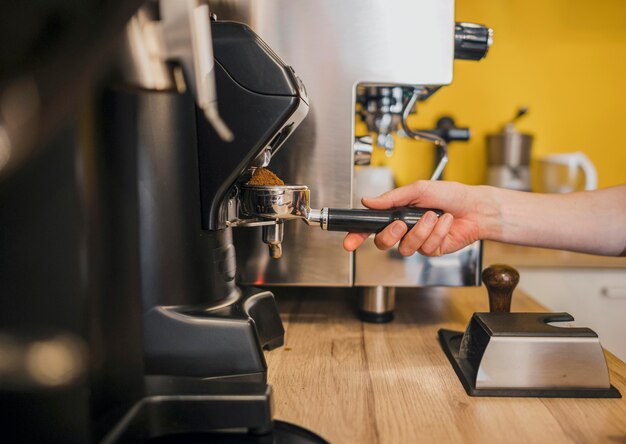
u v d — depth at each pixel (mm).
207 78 353
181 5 334
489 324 511
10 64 263
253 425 398
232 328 484
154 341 472
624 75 1532
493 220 659
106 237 338
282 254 706
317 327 713
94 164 324
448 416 441
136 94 381
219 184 483
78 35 275
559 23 1521
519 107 1545
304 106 500
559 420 435
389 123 770
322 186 687
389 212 550
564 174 1432
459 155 1548
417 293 935
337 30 660
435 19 656
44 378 317
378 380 520
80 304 316
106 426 338
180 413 395
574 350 483
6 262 313
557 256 1188
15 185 311
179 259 480
